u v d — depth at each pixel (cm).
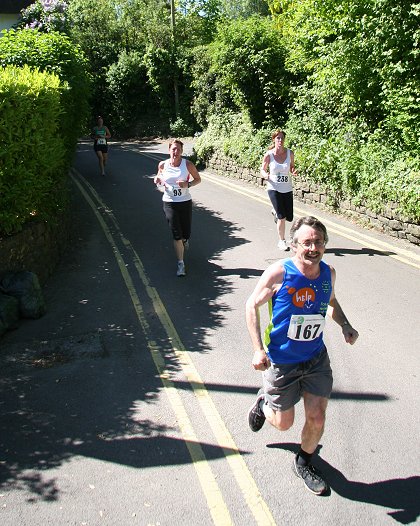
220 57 1608
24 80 705
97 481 364
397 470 369
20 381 493
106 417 438
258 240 945
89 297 703
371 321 601
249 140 1558
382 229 954
